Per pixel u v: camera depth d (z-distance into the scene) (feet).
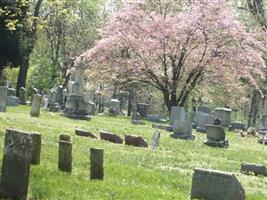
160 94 238.48
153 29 148.97
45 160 49.73
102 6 236.84
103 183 41.37
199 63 149.18
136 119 143.54
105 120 133.28
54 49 236.22
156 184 46.09
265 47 174.91
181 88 161.68
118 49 157.99
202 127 134.00
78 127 95.71
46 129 82.48
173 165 61.72
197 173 39.50
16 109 120.78
